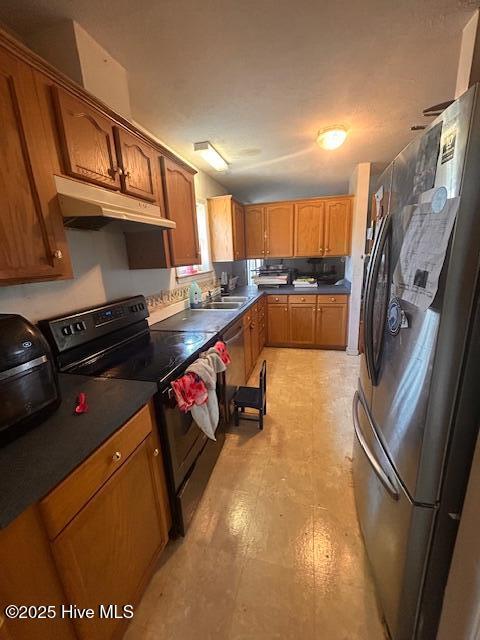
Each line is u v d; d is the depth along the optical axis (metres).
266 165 3.13
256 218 4.04
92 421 0.89
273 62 1.46
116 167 1.37
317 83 1.65
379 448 1.05
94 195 1.24
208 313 2.60
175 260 1.99
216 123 2.09
